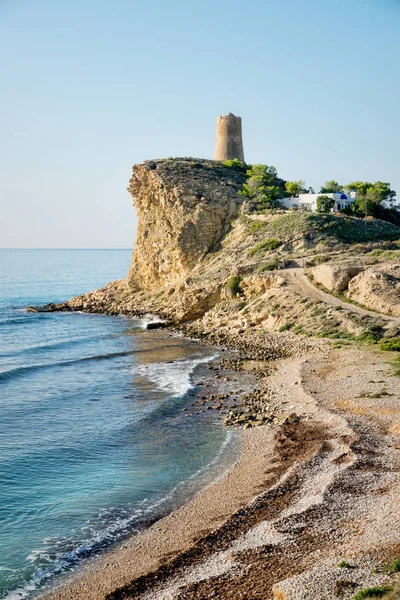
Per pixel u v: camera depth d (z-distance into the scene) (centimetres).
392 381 4228
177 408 4147
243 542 2089
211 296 8456
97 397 4550
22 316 10056
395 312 6244
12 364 5953
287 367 5194
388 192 12238
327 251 8725
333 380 4453
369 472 2562
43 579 2069
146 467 3066
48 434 3634
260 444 3259
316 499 2330
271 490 2539
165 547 2219
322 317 6538
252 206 10875
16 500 2686
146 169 11394
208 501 2597
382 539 1912
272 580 1780
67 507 2616
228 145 14112
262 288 7925
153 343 7088
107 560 2170
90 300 11156
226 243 10238
